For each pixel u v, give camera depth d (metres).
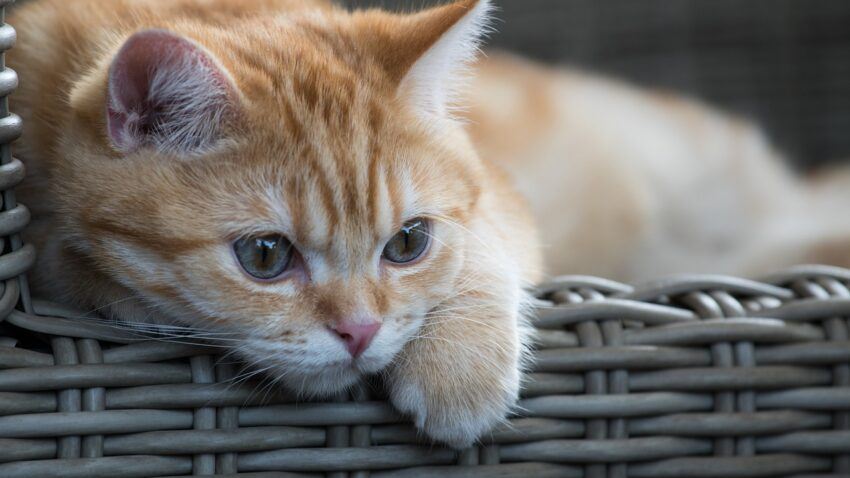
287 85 0.58
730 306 0.61
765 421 0.61
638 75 0.97
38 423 0.56
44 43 0.62
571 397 0.60
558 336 0.60
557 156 0.84
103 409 0.57
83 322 0.57
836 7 0.94
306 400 0.58
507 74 0.85
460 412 0.58
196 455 0.57
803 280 0.63
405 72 0.60
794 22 0.95
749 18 0.96
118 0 0.64
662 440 0.60
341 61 0.60
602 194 0.85
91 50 0.61
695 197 0.88
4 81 0.56
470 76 0.64
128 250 0.58
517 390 0.59
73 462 0.56
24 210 0.57
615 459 0.60
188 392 0.57
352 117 0.58
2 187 0.56
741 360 0.61
